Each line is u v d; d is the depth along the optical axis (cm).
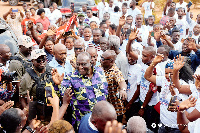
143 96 419
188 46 513
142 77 416
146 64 407
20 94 338
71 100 337
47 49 504
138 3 1627
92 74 342
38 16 995
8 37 580
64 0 1209
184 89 314
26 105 339
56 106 297
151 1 1139
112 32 656
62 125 218
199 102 278
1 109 275
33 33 617
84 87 330
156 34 643
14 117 233
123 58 453
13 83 390
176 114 311
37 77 338
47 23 963
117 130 150
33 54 337
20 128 240
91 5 1230
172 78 321
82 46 462
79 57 330
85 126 242
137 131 220
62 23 935
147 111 411
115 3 1211
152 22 862
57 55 421
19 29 923
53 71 326
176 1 1609
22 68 435
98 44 570
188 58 479
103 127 224
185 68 333
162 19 930
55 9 1101
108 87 380
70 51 535
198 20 889
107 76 378
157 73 391
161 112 334
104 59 372
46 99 303
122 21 559
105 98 343
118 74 383
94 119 227
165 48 458
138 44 615
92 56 414
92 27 788
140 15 785
